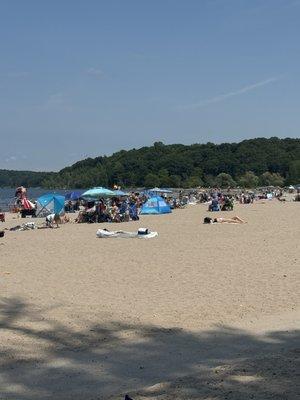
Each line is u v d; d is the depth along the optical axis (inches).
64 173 6732.3
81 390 230.8
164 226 1084.5
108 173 6008.9
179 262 594.9
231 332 319.3
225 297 414.6
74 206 1807.3
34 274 535.5
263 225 1052.5
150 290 446.9
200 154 6166.3
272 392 206.4
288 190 3895.2
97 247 749.9
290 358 253.6
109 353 284.0
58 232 1012.5
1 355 282.2
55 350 290.7
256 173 5954.7
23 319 357.4
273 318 350.0
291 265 558.3
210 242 778.2
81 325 341.1
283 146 6417.3
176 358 272.4
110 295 430.0
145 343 301.0
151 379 241.6
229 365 247.4
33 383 240.8
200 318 353.1
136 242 801.6
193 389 214.5
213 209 1612.9
